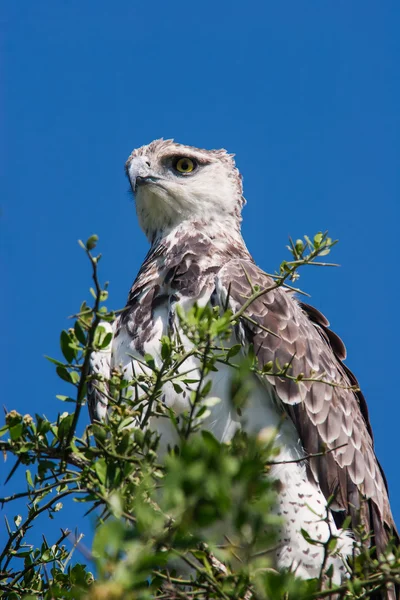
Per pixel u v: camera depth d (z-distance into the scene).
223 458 5.84
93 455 8.69
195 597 7.88
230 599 7.38
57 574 9.99
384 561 8.20
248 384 8.72
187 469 5.81
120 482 8.00
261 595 6.71
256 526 6.08
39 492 8.93
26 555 10.19
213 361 8.69
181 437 7.56
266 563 6.93
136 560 6.03
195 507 5.95
